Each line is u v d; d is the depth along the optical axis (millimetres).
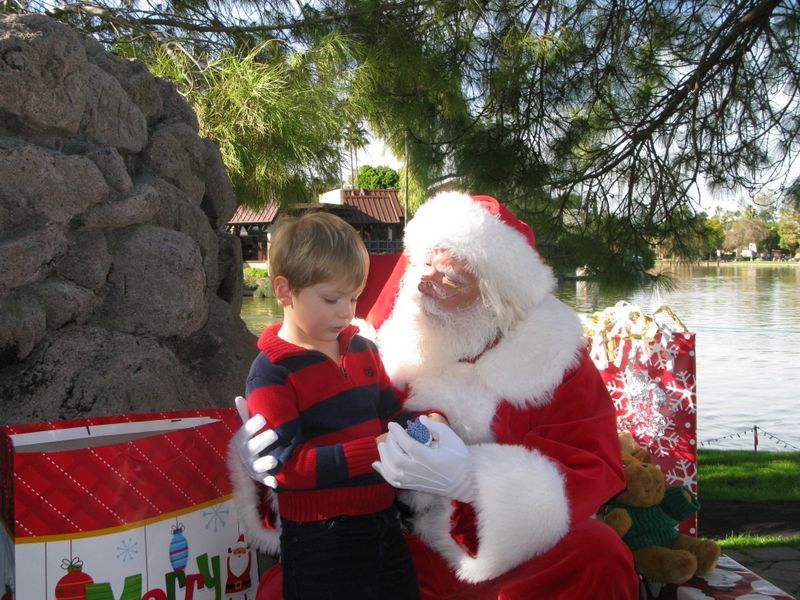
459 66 6039
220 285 3562
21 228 2457
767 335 18109
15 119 2512
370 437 1977
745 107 6422
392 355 2369
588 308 14273
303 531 1996
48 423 2002
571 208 6523
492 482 1981
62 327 2486
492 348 2271
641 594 2717
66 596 1799
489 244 2201
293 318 2031
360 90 5117
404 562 2076
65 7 5352
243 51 5406
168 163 3123
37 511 1780
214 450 2045
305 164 4988
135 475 1888
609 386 3131
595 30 6336
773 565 4016
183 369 2719
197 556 1996
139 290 2678
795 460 7000
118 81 3014
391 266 2887
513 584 2070
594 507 2076
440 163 6457
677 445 3039
